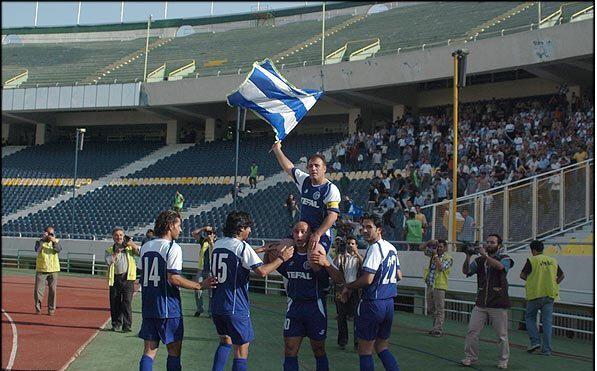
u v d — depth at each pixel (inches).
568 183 590.6
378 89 1234.0
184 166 1376.7
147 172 1389.0
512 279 578.2
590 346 473.1
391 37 1437.0
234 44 1702.8
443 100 1268.5
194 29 2023.9
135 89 1417.3
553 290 431.2
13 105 1518.2
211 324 520.4
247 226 291.4
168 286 288.7
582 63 972.6
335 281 281.0
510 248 607.2
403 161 1071.0
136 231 1168.2
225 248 286.7
